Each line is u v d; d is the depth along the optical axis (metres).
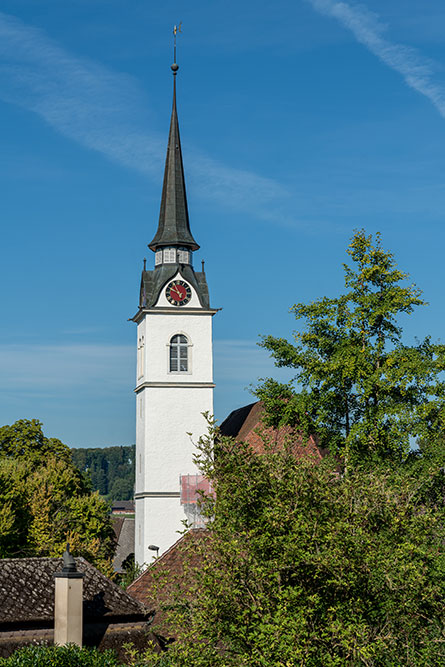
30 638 30.39
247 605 19.72
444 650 20.73
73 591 29.95
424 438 42.25
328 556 19.56
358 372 43.91
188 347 76.75
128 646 21.41
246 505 21.23
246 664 19.06
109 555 81.25
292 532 20.27
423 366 43.47
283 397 46.97
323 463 22.67
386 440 42.75
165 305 76.69
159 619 33.69
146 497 74.25
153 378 75.94
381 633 19.83
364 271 44.91
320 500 20.86
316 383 46.00
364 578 20.11
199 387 76.19
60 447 86.38
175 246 77.81
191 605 20.50
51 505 74.12
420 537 21.08
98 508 76.75
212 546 20.53
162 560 40.12
